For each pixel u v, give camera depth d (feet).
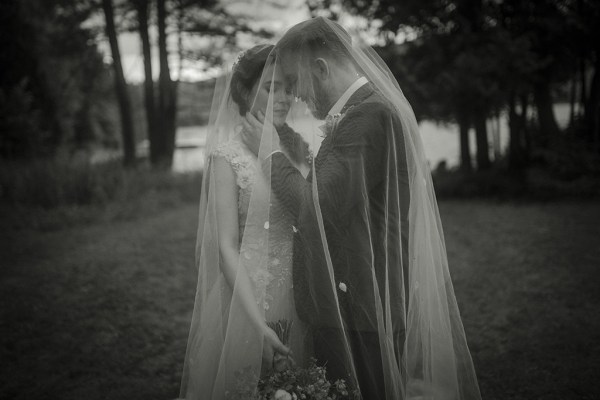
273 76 6.81
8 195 37.88
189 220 32.48
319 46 6.70
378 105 6.44
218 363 6.85
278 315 6.84
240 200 6.83
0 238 28.35
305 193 6.51
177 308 17.10
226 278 6.68
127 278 20.58
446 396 6.87
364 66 6.75
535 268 19.29
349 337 6.55
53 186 36.27
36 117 57.06
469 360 7.34
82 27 52.49
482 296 16.79
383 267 6.55
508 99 35.50
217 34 49.39
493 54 32.89
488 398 10.61
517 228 25.99
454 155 73.05
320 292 6.44
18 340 14.65
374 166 6.34
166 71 50.67
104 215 33.42
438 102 36.09
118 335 14.93
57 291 19.10
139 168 45.32
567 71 37.76
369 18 36.47
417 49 36.35
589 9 33.78
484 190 36.22
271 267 6.77
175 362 13.10
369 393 6.59
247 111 7.18
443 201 35.60
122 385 11.95
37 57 60.85
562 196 33.68
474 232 25.88
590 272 18.31
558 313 14.87
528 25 34.99
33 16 59.06
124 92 50.85
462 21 34.71
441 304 7.00
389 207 6.51
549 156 35.60
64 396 11.52
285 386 6.32
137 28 50.96
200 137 123.75
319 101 6.79
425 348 6.96
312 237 6.41
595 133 36.88
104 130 88.53
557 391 10.68
